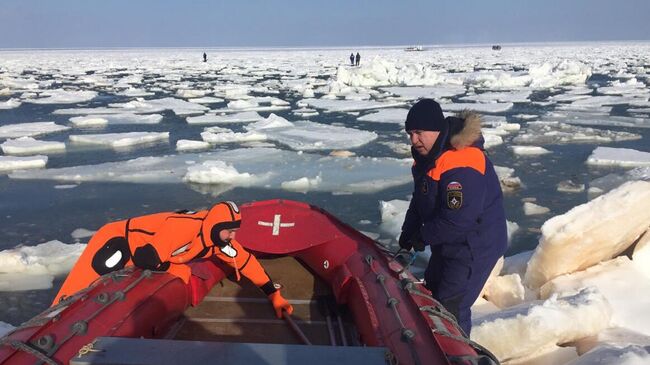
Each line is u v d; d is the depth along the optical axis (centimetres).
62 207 638
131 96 2108
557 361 277
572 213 372
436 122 213
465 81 2630
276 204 368
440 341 193
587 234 356
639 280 353
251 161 869
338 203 646
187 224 247
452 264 233
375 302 231
